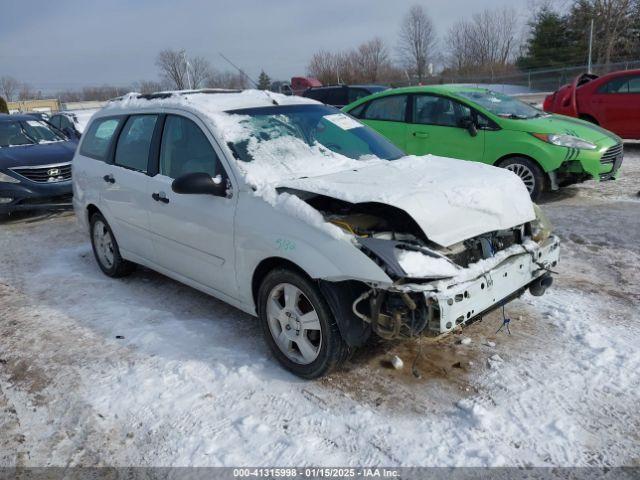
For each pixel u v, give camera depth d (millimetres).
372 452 2807
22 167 8141
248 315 4461
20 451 2996
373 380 3432
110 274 5555
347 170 3953
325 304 3209
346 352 3297
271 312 3568
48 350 4074
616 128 10867
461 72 50281
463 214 3258
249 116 4219
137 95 5230
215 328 4246
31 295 5238
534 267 3527
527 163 7258
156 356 3863
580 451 2738
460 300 2932
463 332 3959
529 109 8148
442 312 2852
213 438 2973
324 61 54156
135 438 3025
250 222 3521
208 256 3977
